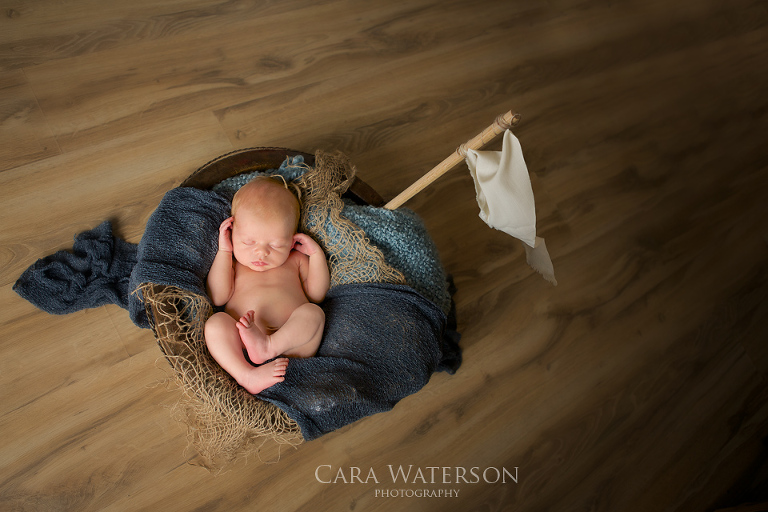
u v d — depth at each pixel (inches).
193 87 64.9
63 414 48.6
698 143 88.7
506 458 59.5
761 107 97.1
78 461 47.6
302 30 72.7
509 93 80.8
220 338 43.9
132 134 60.7
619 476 62.6
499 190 38.4
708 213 82.5
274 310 48.4
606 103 86.5
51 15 62.3
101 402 49.7
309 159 55.0
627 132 85.2
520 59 84.0
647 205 80.0
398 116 72.7
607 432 64.3
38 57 60.4
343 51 73.6
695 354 71.8
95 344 51.3
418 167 70.6
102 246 53.5
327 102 70.1
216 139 63.5
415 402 58.6
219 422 42.7
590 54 89.8
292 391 43.5
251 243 47.9
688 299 74.8
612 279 72.7
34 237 53.7
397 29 78.1
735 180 87.0
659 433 66.1
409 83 75.4
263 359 44.7
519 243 69.8
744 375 72.5
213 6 69.5
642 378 68.2
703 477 65.1
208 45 67.5
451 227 68.1
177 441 50.2
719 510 62.0
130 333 52.5
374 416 56.7
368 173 68.1
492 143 75.2
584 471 61.7
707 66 97.8
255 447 47.6
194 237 46.9
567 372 65.5
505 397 62.1
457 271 65.9
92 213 56.2
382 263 49.6
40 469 46.7
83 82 61.1
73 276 51.6
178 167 61.0
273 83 68.6
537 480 59.6
